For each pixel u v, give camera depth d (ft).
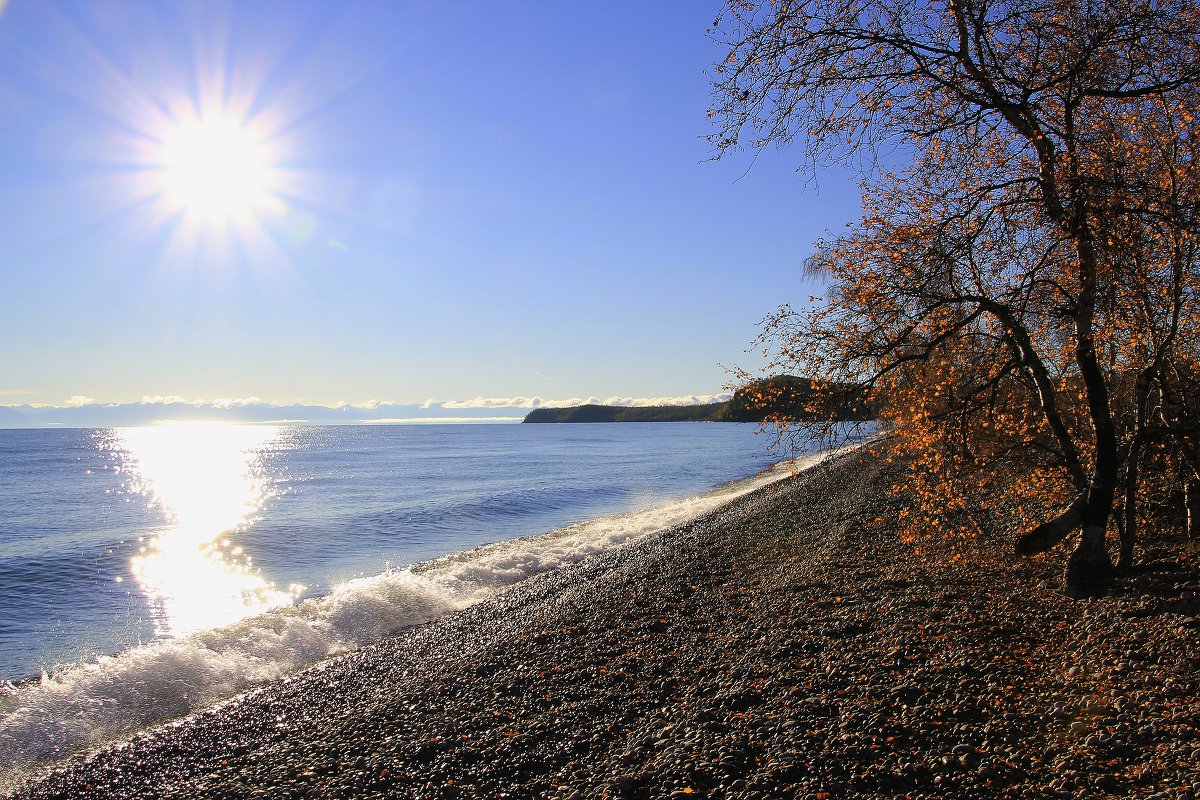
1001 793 16.38
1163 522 38.81
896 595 35.06
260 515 117.60
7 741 31.60
